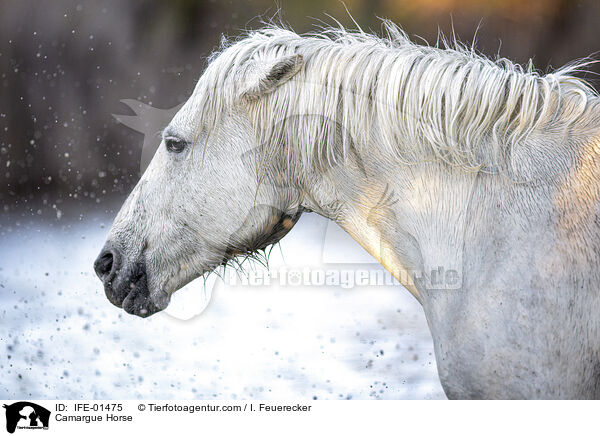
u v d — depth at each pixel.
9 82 26.34
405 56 7.57
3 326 10.82
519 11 26.47
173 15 28.81
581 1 25.89
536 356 7.41
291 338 10.23
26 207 22.95
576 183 7.46
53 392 8.63
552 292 7.41
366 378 8.80
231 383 8.73
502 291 7.44
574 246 7.43
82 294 13.02
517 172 7.49
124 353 9.48
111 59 28.03
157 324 11.13
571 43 26.20
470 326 7.46
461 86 7.54
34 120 26.45
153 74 28.31
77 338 10.20
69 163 25.86
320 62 7.59
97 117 27.09
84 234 19.12
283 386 8.71
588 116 7.53
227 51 7.66
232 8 29.14
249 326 11.00
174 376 8.84
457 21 27.09
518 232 7.46
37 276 14.55
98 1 27.84
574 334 7.40
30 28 26.75
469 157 7.52
